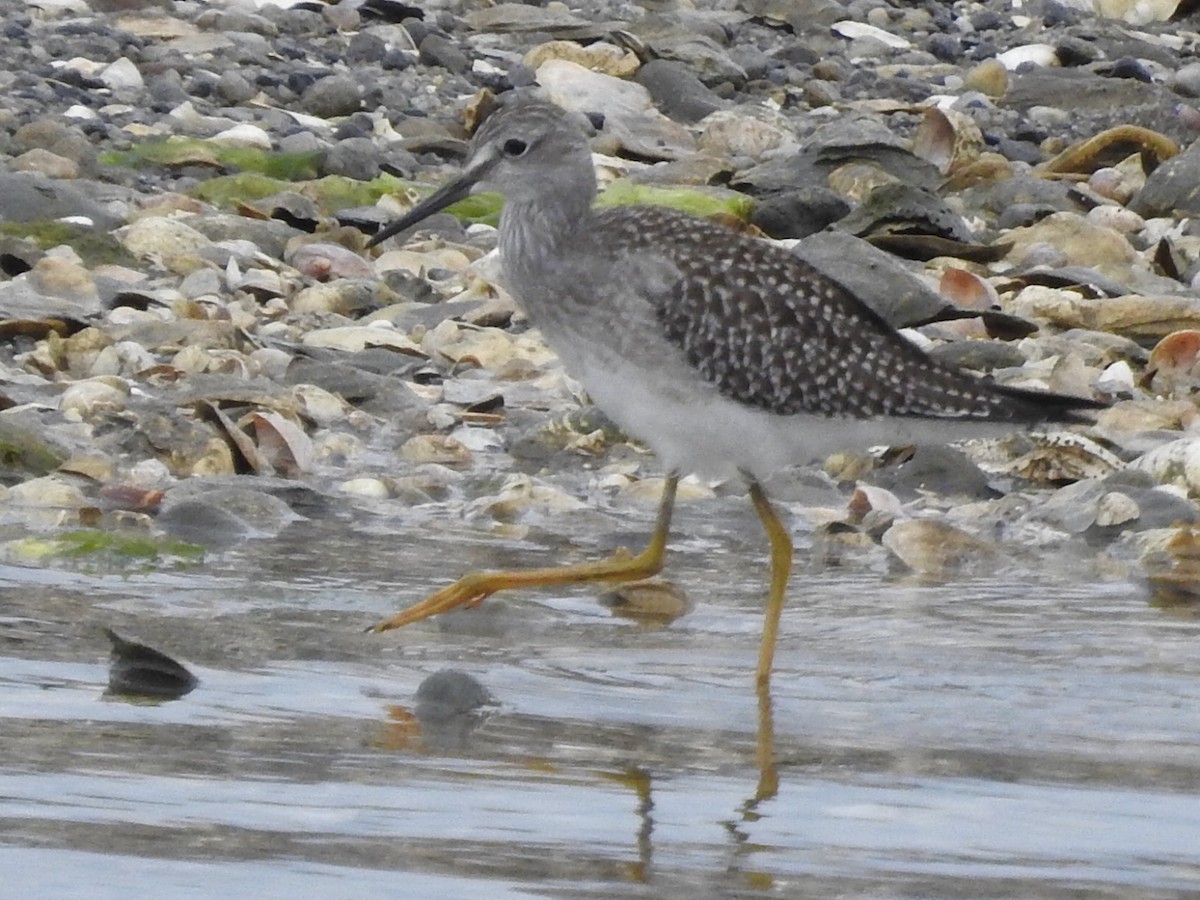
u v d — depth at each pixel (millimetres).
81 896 6797
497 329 17078
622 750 8688
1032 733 9133
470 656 10117
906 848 7582
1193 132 25078
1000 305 18141
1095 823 7922
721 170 22391
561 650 10352
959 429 11062
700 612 11266
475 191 11469
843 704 9531
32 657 9547
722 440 10859
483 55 26766
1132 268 19859
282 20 26844
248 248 18391
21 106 21969
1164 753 8867
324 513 13039
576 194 11148
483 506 13188
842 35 30078
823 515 13484
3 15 25328
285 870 7098
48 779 7891
